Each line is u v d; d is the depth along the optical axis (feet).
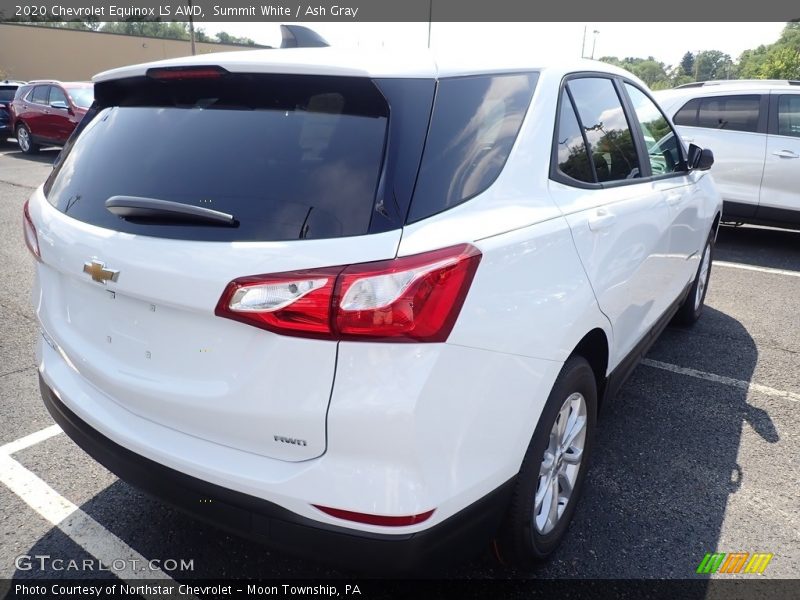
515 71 7.54
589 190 8.31
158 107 7.09
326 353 5.32
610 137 9.41
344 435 5.39
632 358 10.25
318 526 5.60
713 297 18.92
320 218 5.54
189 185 6.15
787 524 8.79
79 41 125.39
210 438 6.07
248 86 6.55
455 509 5.87
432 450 5.53
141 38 131.13
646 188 10.18
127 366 6.61
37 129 53.26
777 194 24.70
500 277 6.03
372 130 5.86
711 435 11.07
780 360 14.28
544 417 6.99
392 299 5.23
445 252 5.52
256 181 5.91
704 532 8.59
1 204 31.63
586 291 7.44
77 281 7.09
